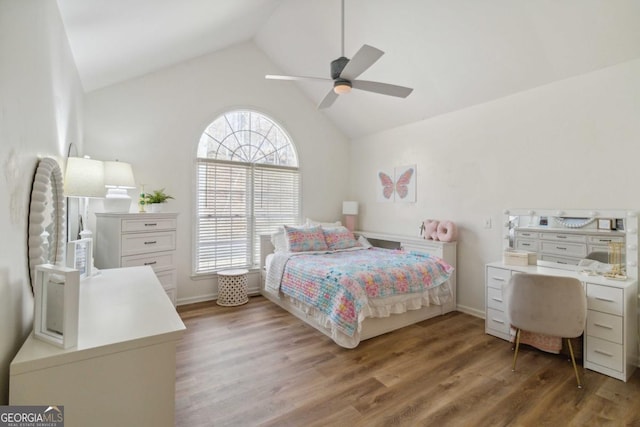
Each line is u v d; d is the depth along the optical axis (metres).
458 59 3.13
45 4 1.43
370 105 4.37
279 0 3.44
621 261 2.49
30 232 1.24
